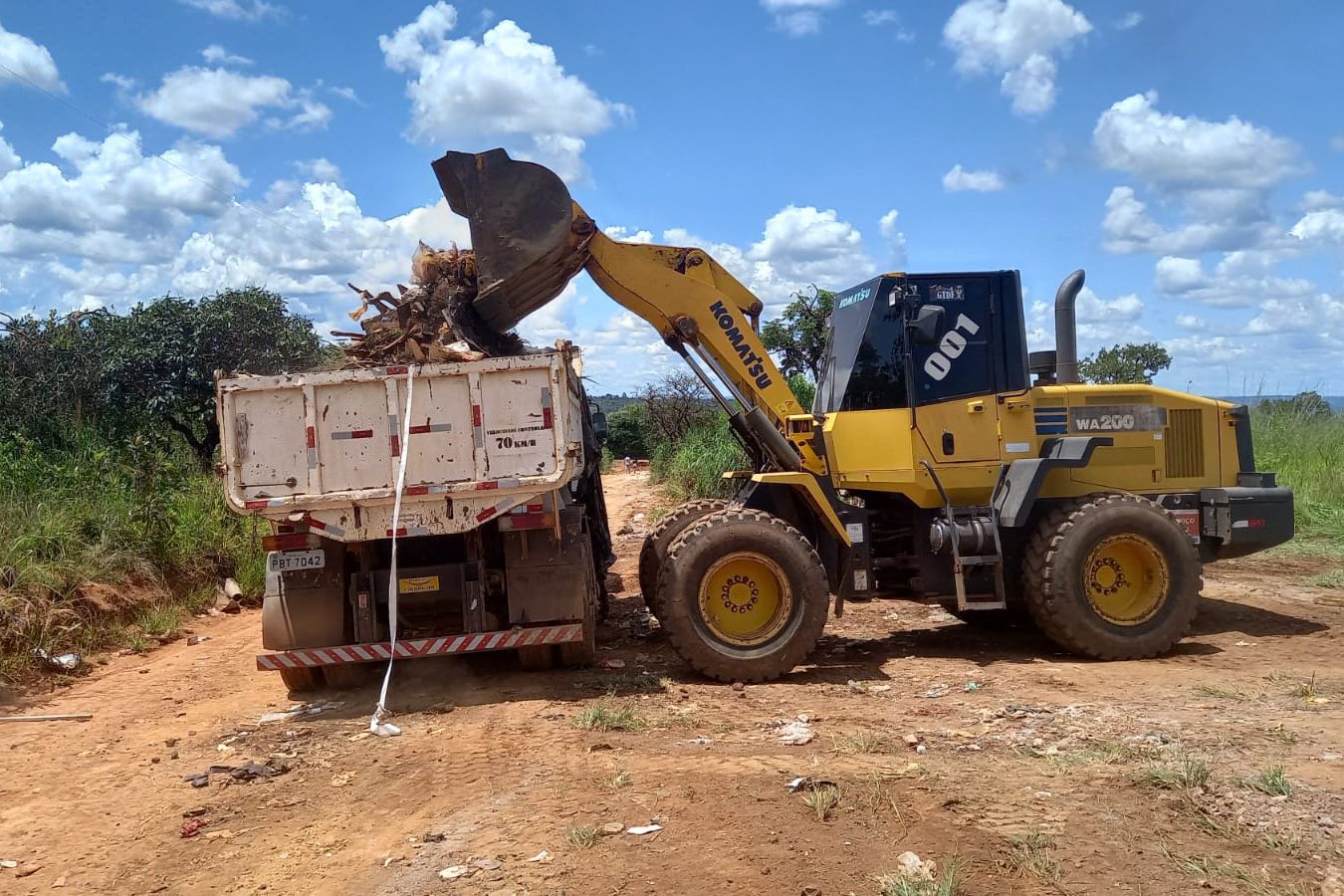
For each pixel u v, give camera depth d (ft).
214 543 41.24
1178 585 24.31
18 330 52.80
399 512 21.99
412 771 17.11
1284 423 54.60
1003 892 11.26
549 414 21.97
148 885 13.15
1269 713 18.52
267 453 21.76
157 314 55.11
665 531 28.37
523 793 15.31
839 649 26.89
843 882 11.62
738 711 20.20
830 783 14.76
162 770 18.31
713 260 26.37
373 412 21.90
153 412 53.01
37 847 14.78
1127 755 15.85
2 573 29.09
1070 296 27.48
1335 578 33.37
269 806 15.80
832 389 26.58
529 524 22.12
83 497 36.70
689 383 92.89
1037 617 24.81
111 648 30.30
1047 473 24.48
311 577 22.99
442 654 22.91
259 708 23.06
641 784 15.23
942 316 25.41
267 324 58.03
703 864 12.24
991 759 16.21
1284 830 12.54
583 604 23.21
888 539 26.22
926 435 25.22
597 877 12.06
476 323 25.44
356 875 12.94
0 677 25.45
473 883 12.16
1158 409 26.78
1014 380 25.68
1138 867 11.75
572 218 24.84
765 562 23.07
